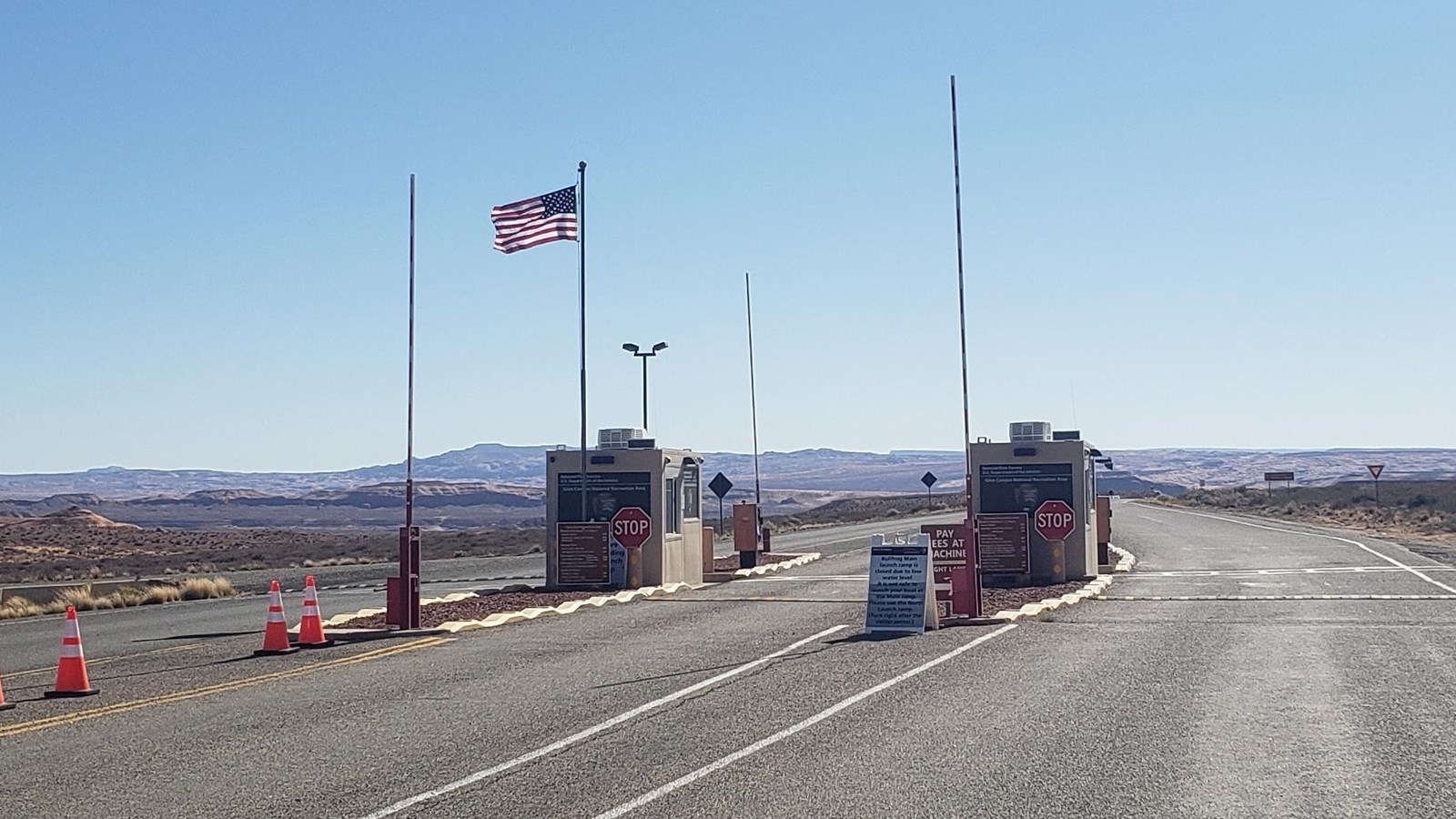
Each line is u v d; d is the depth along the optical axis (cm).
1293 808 847
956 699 1271
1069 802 869
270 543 8325
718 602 2411
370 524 17950
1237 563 3212
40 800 942
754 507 3522
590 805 884
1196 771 954
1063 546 2641
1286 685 1330
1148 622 1927
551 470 2806
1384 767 959
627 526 2769
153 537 9238
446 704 1316
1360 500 8881
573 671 1539
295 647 1872
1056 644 1678
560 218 2734
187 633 2203
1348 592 2366
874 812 852
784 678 1431
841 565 3631
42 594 3212
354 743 1122
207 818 880
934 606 1883
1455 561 3152
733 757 1023
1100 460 3203
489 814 872
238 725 1225
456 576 3803
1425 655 1540
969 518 2145
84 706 1366
